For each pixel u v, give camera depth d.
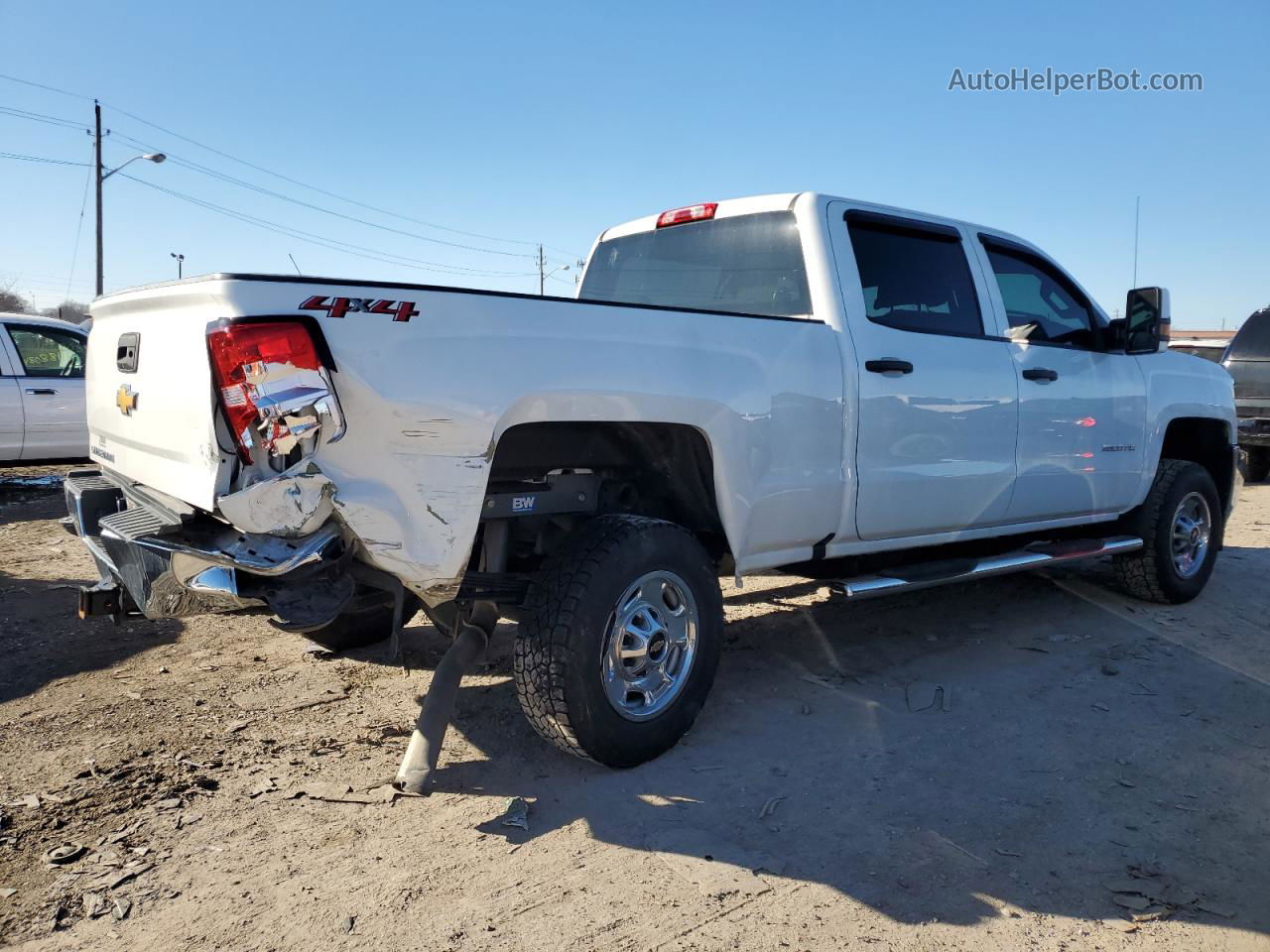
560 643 3.21
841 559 4.59
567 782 3.38
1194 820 3.18
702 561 3.60
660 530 3.46
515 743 3.71
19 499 10.16
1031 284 5.27
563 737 3.30
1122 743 3.81
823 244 4.21
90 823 3.05
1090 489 5.34
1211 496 6.08
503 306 3.06
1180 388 5.99
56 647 4.92
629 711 3.43
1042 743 3.79
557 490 3.56
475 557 3.52
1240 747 3.79
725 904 2.63
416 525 2.87
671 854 2.89
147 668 4.59
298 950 2.42
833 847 2.96
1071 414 5.16
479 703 4.12
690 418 3.49
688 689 3.59
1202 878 2.82
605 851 2.91
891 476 4.26
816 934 2.51
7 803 3.18
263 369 2.62
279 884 2.72
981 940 2.49
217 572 2.71
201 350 2.77
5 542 7.74
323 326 2.71
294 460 2.69
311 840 2.96
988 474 4.71
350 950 2.42
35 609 5.62
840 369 4.05
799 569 4.57
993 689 4.39
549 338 3.14
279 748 3.66
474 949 2.43
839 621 5.49
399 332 2.83
